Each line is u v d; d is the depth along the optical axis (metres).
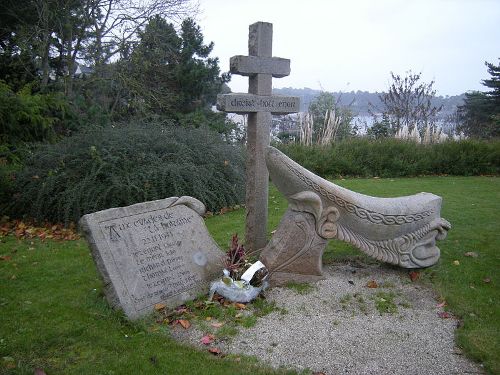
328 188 4.29
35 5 11.21
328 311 3.81
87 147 6.91
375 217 4.36
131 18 12.24
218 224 6.43
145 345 3.22
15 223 6.61
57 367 2.94
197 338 3.36
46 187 6.46
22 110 8.60
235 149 8.41
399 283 4.39
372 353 3.21
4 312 3.67
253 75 4.66
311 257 4.34
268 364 3.04
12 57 11.44
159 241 4.06
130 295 3.65
